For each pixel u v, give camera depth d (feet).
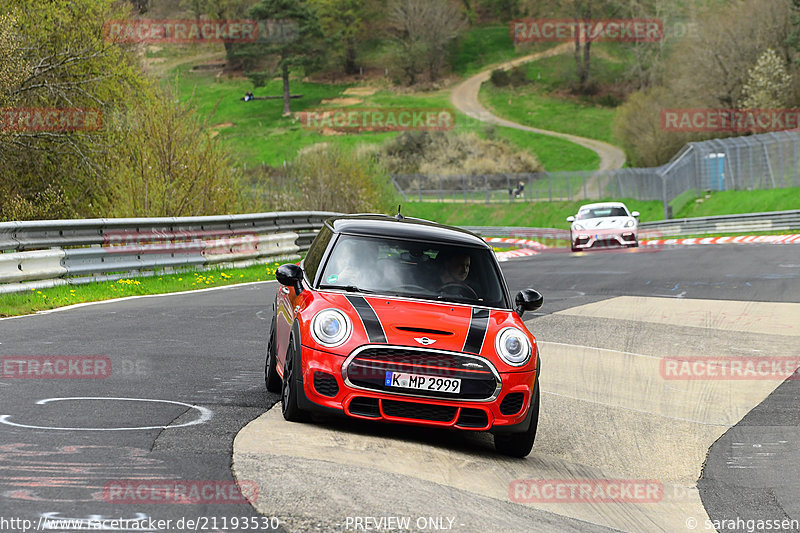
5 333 80.74
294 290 59.00
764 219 334.24
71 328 85.81
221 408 55.42
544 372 80.84
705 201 433.48
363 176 278.26
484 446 54.65
